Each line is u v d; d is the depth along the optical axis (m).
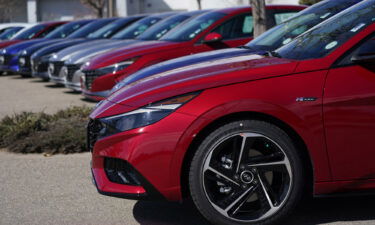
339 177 3.69
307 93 3.61
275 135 3.62
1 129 7.00
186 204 4.45
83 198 4.68
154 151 3.56
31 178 5.33
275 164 3.67
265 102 3.56
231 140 3.63
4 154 6.40
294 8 9.78
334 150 3.65
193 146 3.64
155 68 5.89
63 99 11.16
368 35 3.77
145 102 3.65
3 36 20.34
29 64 15.04
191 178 3.63
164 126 3.56
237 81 3.64
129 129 3.62
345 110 3.62
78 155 6.19
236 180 3.67
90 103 10.45
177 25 10.33
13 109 10.11
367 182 3.73
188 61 5.86
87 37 14.74
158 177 3.58
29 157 6.19
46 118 7.52
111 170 3.79
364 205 4.30
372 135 3.66
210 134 3.60
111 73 9.23
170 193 3.62
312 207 4.27
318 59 3.76
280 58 4.13
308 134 3.61
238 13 9.55
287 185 3.69
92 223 4.09
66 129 6.62
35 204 4.56
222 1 27.12
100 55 9.68
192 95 3.60
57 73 12.27
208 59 5.80
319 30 4.36
